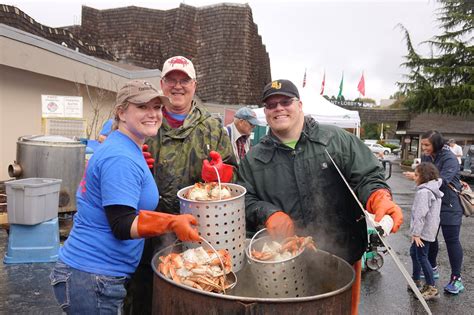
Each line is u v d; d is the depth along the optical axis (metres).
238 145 5.48
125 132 1.78
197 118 2.44
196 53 16.28
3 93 7.00
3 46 6.16
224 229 1.66
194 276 1.52
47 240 3.94
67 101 6.18
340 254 2.29
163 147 2.36
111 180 1.62
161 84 2.43
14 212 3.80
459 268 4.23
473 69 22.81
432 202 4.09
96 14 17.03
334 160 2.20
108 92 9.02
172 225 1.52
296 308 1.33
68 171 4.78
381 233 1.55
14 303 3.04
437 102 24.02
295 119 2.21
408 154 25.69
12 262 3.85
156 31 16.58
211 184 1.83
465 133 23.39
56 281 1.76
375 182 2.04
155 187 1.85
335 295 1.42
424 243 4.15
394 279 4.62
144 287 2.39
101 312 1.75
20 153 4.72
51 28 10.24
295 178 2.26
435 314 3.72
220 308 1.36
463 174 14.77
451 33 24.19
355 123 8.93
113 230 1.62
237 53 15.70
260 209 2.11
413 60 24.89
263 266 1.64
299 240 1.81
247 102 15.05
